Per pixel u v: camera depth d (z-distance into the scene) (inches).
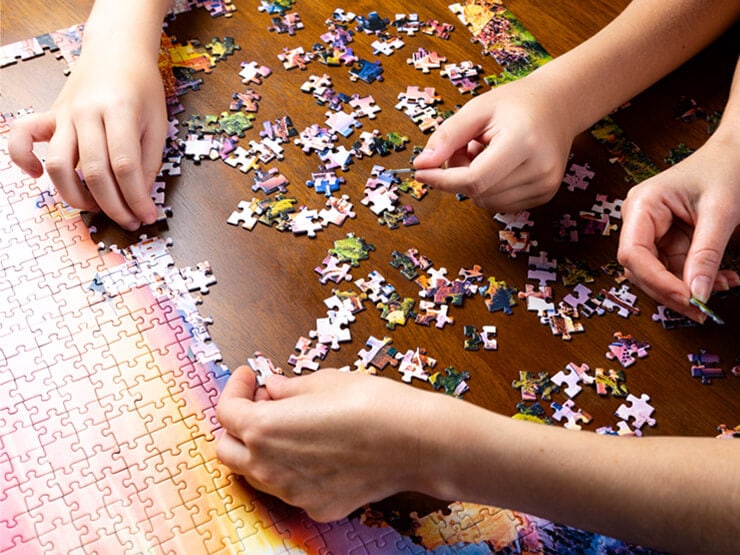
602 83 54.0
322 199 53.4
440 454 40.5
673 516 39.2
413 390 42.3
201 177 54.1
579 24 62.1
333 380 43.3
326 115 56.7
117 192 50.6
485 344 48.2
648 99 57.8
